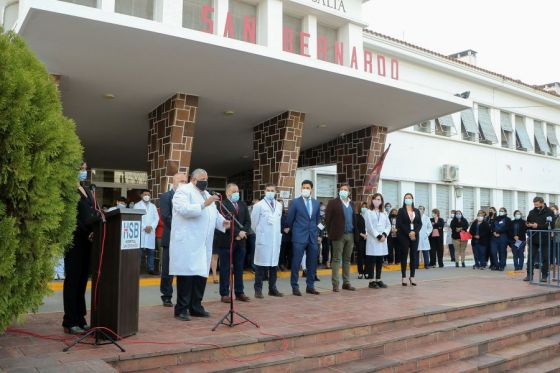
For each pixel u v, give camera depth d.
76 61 8.87
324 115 13.04
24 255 4.02
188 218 5.88
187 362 4.59
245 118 13.14
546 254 10.25
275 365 4.75
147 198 11.02
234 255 7.58
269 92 10.98
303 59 9.38
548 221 10.80
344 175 15.19
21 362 4.03
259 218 8.03
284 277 11.43
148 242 10.93
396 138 18.59
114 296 4.81
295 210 8.38
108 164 19.95
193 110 10.97
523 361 6.54
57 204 4.17
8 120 3.86
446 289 9.16
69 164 4.49
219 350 4.77
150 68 9.30
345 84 10.53
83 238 5.12
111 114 12.41
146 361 4.38
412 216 9.84
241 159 19.48
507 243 13.77
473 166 21.39
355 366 5.19
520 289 9.23
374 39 16.58
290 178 12.61
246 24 10.75
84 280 5.22
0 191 3.91
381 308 7.00
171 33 7.90
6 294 3.93
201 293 6.23
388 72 17.56
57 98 4.49
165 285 6.99
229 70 9.53
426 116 13.34
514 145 23.52
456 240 15.18
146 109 11.96
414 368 5.54
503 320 7.37
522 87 22.97
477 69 20.61
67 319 5.10
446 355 5.93
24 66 4.23
